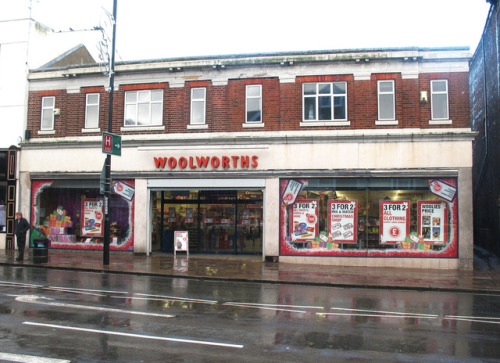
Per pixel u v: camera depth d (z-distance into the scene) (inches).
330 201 695.7
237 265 663.1
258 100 730.2
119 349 251.1
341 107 707.4
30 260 668.7
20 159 807.7
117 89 776.3
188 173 729.6
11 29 834.2
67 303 374.6
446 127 677.3
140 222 749.9
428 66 689.6
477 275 601.9
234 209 787.4
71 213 789.9
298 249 697.6
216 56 735.7
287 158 705.6
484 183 928.3
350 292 481.7
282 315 350.9
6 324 300.5
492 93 845.2
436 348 268.2
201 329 299.3
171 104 753.6
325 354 250.4
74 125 791.1
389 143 681.6
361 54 695.7
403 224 677.9
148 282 515.2
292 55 716.0
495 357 252.2
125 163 756.6
